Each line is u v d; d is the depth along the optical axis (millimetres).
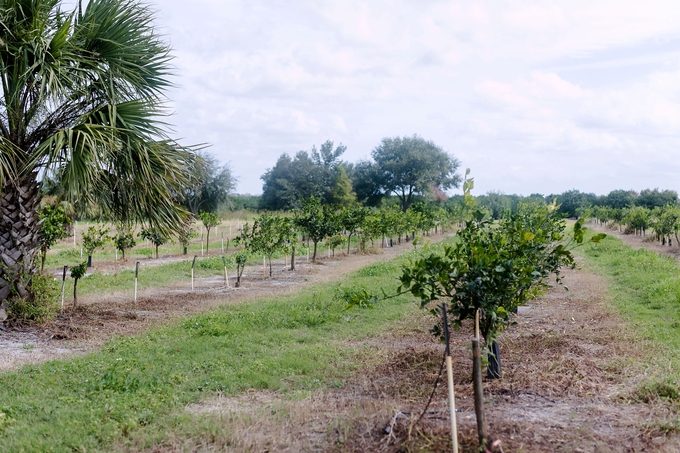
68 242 31250
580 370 6809
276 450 4605
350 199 64312
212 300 13477
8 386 6598
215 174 48562
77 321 10609
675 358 7375
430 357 7867
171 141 10594
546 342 8609
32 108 9578
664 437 4656
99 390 6270
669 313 10602
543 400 5742
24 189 9914
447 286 6000
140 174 10078
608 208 51188
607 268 18297
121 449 4688
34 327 9914
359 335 9570
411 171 69250
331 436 4840
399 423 4941
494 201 52906
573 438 4602
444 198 76500
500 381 6496
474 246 6141
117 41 10164
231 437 4844
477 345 4254
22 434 4945
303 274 19000
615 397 5785
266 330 10008
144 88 10805
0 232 9867
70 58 9492
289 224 19453
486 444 4254
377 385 6668
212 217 27562
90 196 10258
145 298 13633
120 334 9828
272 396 6344
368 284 14758
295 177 67562
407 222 36344
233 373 7172
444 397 5965
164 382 6730
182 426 5164
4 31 9148
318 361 7770
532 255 6605
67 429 5035
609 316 10703
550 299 13047
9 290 9984
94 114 9961
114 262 22750
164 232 11180
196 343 8914
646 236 35812
